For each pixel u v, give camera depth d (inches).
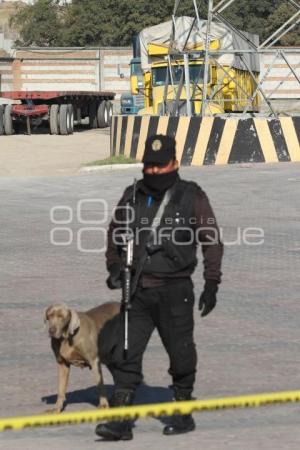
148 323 427.5
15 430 443.8
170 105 2164.1
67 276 824.3
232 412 471.5
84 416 351.9
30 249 951.6
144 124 1715.1
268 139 1622.8
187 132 1641.2
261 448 397.7
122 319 428.5
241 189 1326.3
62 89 4389.8
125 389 423.5
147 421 458.9
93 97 3169.3
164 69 2198.6
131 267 424.2
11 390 516.1
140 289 422.3
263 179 1418.6
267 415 464.4
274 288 769.6
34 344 617.3
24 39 5954.7
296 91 3991.1
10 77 4389.8
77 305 711.7
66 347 448.1
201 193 426.9
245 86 2349.9
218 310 700.0
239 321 666.8
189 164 1635.1
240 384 515.2
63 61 4377.5
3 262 887.7
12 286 786.8
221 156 1621.6
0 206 1242.0
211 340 617.3
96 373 452.4
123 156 1749.5
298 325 654.5
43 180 1524.4
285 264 863.7
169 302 421.7
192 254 425.4
